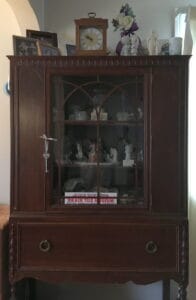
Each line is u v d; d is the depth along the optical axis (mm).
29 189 1932
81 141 1993
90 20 1963
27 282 2379
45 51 1999
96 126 1983
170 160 1902
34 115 1916
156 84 1886
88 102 1971
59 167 1966
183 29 2260
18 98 1912
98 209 1932
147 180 1918
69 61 1896
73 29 2363
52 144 1945
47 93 1908
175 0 2340
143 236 1914
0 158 2441
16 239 1929
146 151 1917
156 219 1901
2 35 2391
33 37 2105
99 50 1966
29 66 1902
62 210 1933
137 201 1949
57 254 1932
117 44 2174
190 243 2266
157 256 1916
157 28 2352
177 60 1868
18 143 1925
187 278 1911
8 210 2270
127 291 2465
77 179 1995
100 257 1922
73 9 2359
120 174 1984
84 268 1925
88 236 1923
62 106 1951
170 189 1906
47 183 1926
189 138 2244
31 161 1926
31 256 1934
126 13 2096
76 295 2484
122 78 1938
